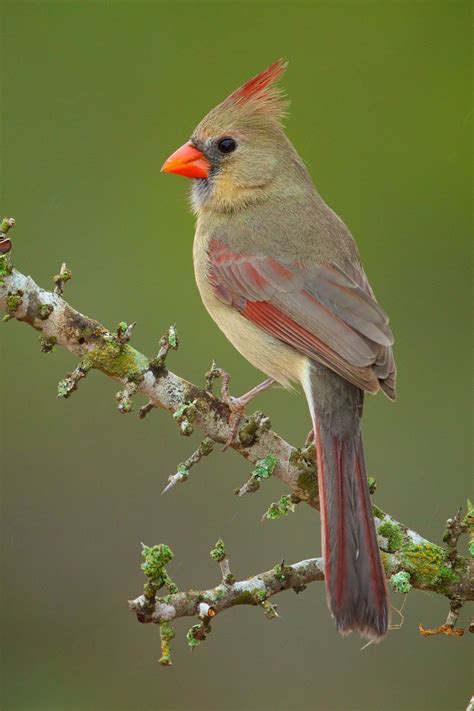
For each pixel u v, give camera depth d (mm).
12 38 13273
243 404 7383
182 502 11344
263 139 9133
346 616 6828
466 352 12672
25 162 13094
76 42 13352
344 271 8469
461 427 12086
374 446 11828
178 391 7312
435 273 12992
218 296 8758
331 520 7191
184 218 13117
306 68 13422
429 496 11641
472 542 7285
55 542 11383
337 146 13305
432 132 13289
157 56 13414
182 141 13273
